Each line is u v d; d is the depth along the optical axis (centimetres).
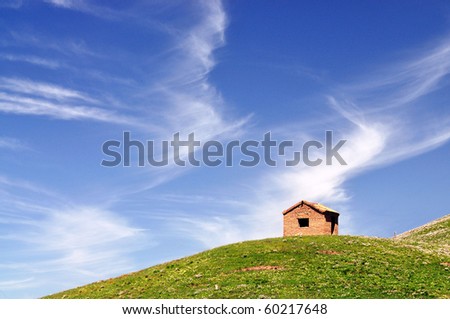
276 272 5434
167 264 6681
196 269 5925
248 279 5241
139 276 6278
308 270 5453
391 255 6203
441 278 5434
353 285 5006
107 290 5925
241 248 6531
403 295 4769
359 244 6638
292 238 6981
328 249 6316
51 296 6353
